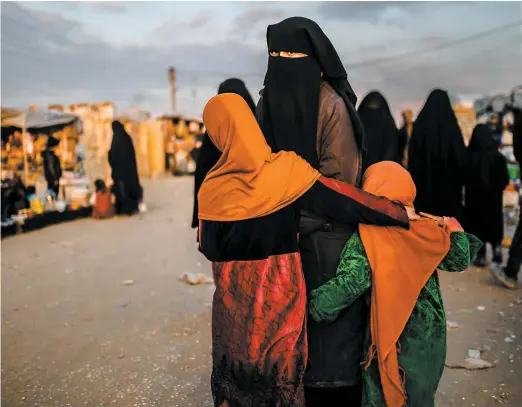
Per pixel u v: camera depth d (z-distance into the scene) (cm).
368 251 191
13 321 436
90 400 304
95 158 1244
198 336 395
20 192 891
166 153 2362
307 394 212
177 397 306
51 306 474
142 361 354
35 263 641
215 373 203
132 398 306
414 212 202
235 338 195
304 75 199
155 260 648
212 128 197
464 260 199
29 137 992
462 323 406
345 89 207
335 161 200
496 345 362
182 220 991
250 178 187
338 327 200
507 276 491
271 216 188
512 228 788
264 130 207
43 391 316
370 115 509
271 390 190
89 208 1069
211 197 196
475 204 552
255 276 191
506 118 1195
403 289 191
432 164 569
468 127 1580
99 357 362
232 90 441
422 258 193
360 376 202
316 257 199
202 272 584
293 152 193
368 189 203
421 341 198
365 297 201
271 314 190
